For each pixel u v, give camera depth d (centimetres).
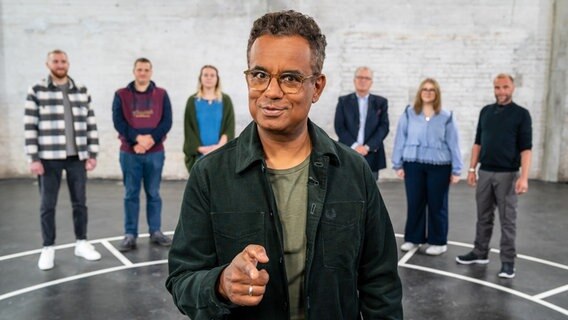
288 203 130
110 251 514
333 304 128
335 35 863
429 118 499
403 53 872
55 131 455
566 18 848
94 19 851
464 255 489
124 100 508
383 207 143
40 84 453
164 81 869
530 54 880
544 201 745
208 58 865
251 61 120
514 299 405
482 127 462
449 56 876
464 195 786
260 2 855
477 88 885
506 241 450
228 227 125
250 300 104
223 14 858
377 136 531
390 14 864
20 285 425
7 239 552
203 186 128
